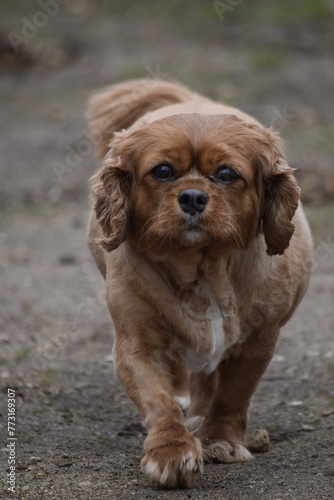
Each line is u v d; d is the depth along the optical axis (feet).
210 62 104.58
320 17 126.62
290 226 25.98
